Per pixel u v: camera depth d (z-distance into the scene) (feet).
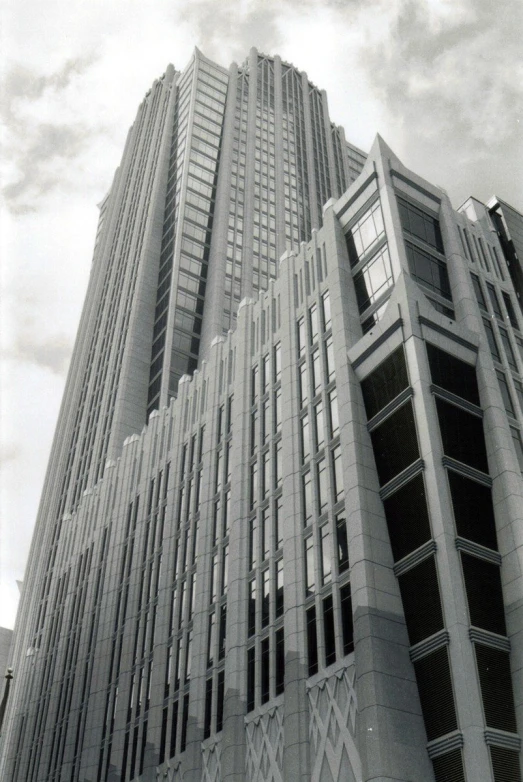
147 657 237.04
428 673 148.36
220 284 379.96
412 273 200.54
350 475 176.45
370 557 162.71
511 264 235.61
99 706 248.52
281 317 236.22
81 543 320.29
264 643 185.47
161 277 401.29
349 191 229.25
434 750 141.38
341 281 212.64
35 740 285.02
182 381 293.43
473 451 174.09
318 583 174.60
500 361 199.62
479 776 132.87
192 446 267.39
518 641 149.28
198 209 419.95
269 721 171.53
